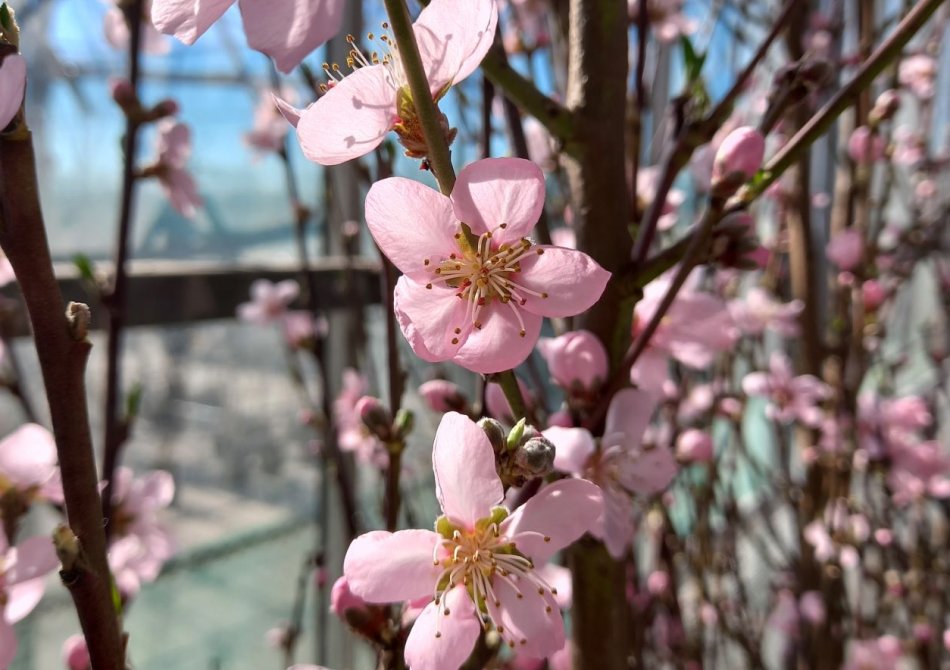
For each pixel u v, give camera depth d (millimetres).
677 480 297
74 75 351
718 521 358
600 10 128
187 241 411
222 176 423
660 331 156
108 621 81
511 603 96
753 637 293
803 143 120
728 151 119
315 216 410
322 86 106
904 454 305
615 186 131
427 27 86
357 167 176
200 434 439
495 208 90
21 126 74
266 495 471
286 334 352
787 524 458
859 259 301
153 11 76
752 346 312
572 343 126
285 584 477
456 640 93
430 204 89
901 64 331
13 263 76
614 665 135
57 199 352
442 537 97
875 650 292
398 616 121
